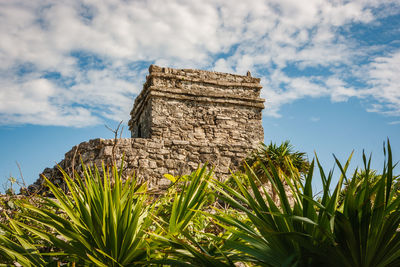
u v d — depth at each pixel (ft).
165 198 14.16
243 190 8.80
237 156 54.95
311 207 7.97
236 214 15.99
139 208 9.95
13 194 16.26
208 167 52.95
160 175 50.08
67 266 10.22
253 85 61.77
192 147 53.31
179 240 8.04
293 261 7.49
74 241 9.59
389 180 7.34
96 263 8.62
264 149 44.52
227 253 8.46
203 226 14.67
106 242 9.49
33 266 9.29
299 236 7.18
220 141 57.67
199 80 59.06
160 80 57.52
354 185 7.98
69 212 10.07
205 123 57.88
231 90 60.75
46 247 11.95
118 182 10.42
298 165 41.68
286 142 43.29
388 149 7.35
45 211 10.18
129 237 9.50
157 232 10.28
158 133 54.95
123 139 49.85
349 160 7.94
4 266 9.73
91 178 10.80
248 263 9.68
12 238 12.28
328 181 7.91
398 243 7.25
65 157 52.21
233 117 59.62
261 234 8.25
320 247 7.43
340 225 7.09
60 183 45.78
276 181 8.60
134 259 9.38
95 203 9.96
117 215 9.76
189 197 10.46
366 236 7.23
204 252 8.57
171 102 57.11
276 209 8.35
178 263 8.09
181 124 56.59
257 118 60.80
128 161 48.93
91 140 49.62
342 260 7.23
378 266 7.30
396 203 7.41
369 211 7.20
